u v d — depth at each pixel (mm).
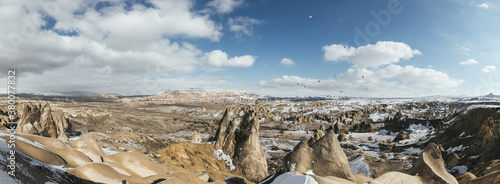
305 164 35375
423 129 155000
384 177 23109
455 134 102250
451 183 24188
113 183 27516
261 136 179750
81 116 168500
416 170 26719
